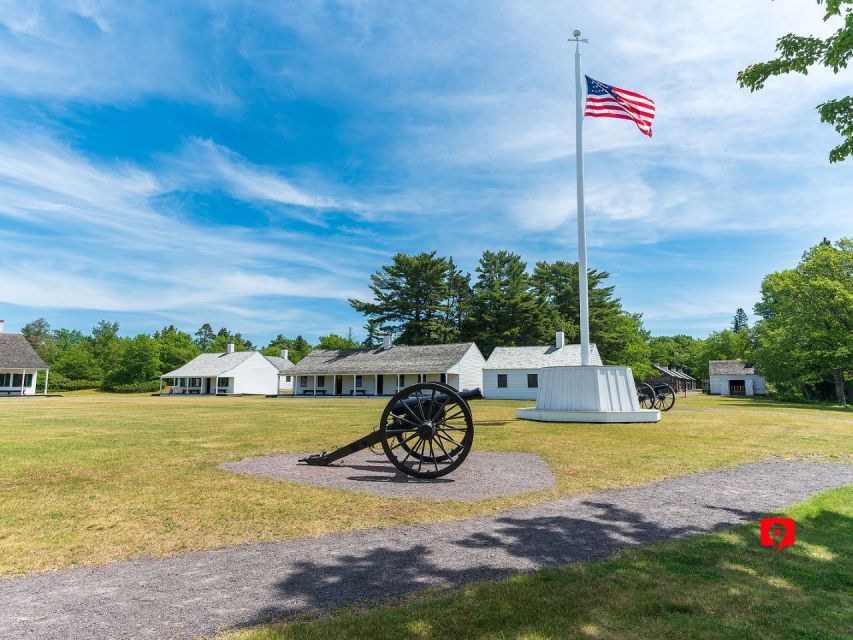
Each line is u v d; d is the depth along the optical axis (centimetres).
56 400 3675
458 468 777
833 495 595
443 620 289
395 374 4203
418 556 402
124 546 436
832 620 288
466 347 4219
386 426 745
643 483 669
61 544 442
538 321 4828
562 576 353
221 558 405
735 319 12631
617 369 1573
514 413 1973
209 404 2978
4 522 503
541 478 700
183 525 491
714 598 317
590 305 4947
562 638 268
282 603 320
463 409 718
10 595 341
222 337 9781
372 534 461
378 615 295
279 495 606
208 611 311
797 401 3534
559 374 1606
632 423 1462
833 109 549
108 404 2984
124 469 769
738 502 569
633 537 446
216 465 805
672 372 7294
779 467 778
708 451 925
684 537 445
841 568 368
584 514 522
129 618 303
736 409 2219
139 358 6406
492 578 355
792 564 376
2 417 1836
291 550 421
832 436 1150
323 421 1611
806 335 3059
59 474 730
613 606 306
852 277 3016
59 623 298
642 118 1430
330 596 329
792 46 569
